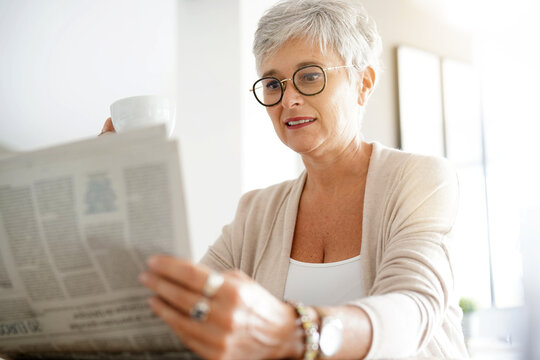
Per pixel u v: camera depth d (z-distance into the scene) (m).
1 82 2.46
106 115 2.89
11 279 0.71
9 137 2.47
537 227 3.97
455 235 1.07
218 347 0.58
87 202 0.65
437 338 1.06
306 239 1.30
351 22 1.28
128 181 0.63
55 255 0.68
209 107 3.38
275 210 1.38
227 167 3.30
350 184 1.31
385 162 1.25
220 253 1.44
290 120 1.26
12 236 0.69
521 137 4.14
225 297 0.58
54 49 2.66
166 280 0.61
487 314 3.78
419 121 3.96
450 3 4.23
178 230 0.62
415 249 0.97
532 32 4.20
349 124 1.28
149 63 3.15
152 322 0.66
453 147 4.16
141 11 3.12
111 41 2.93
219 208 3.31
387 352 0.73
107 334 0.69
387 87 3.85
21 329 0.74
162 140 0.62
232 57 3.35
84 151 0.65
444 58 4.27
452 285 0.98
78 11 2.78
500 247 4.07
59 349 0.74
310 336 0.64
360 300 0.76
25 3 2.55
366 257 1.16
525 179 4.08
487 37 4.43
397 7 4.01
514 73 4.26
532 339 3.78
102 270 0.66
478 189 4.17
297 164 3.64
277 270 1.28
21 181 0.68
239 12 3.35
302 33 1.24
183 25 3.37
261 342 0.60
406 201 1.12
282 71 1.27
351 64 1.28
